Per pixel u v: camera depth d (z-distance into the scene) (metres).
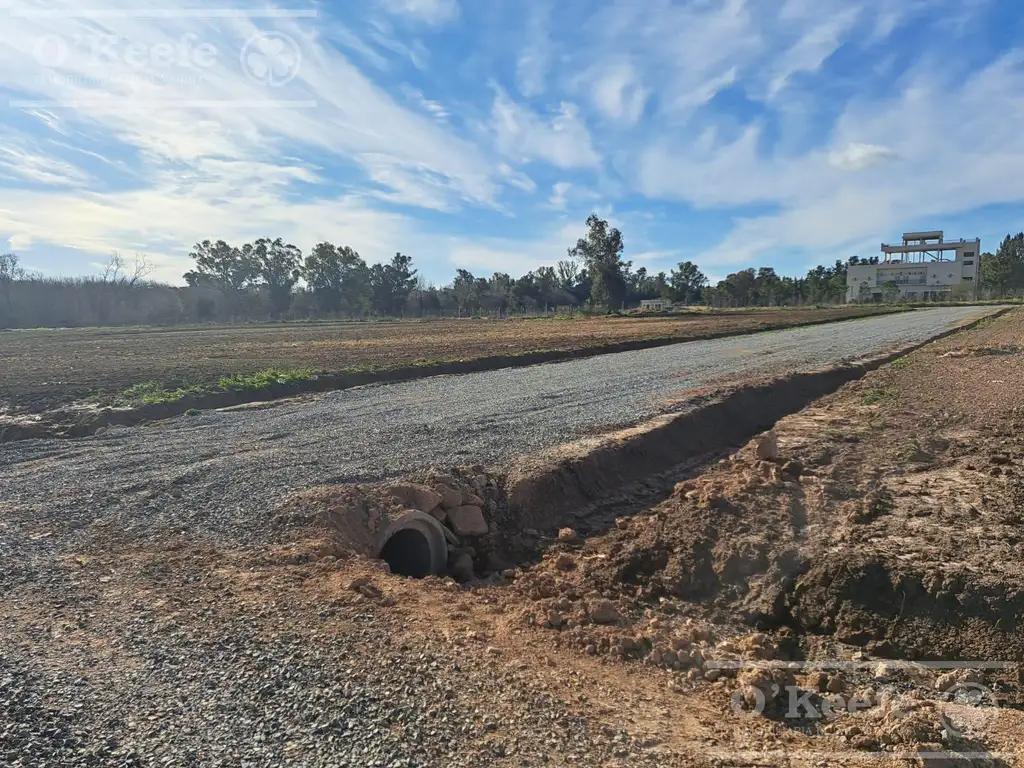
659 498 8.58
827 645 4.88
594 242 84.94
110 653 3.90
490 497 7.71
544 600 5.43
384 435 10.22
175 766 2.85
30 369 20.22
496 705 3.49
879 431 10.64
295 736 3.10
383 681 3.64
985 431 9.80
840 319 50.81
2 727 3.10
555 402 13.21
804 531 6.34
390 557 7.13
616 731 3.38
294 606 4.66
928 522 6.27
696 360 21.30
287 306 83.94
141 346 30.41
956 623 4.68
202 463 8.60
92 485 7.68
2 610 4.52
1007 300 79.75
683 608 5.70
